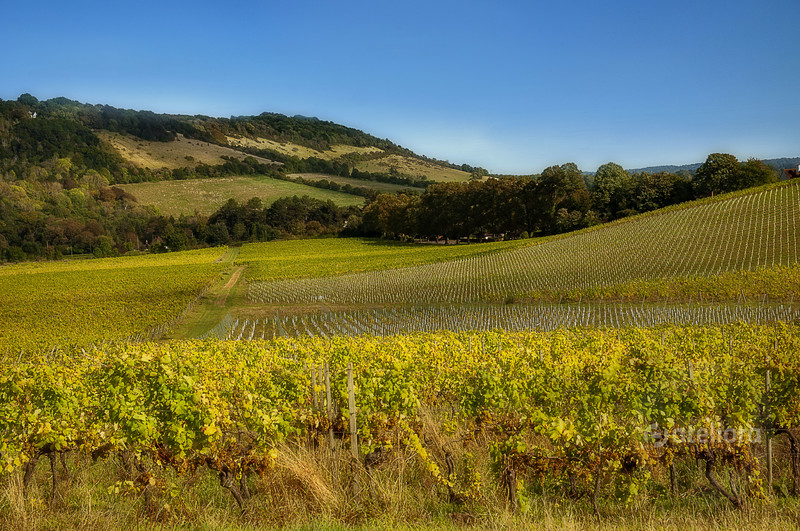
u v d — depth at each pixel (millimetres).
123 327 34688
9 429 7227
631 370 8773
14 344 28391
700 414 7320
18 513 6422
